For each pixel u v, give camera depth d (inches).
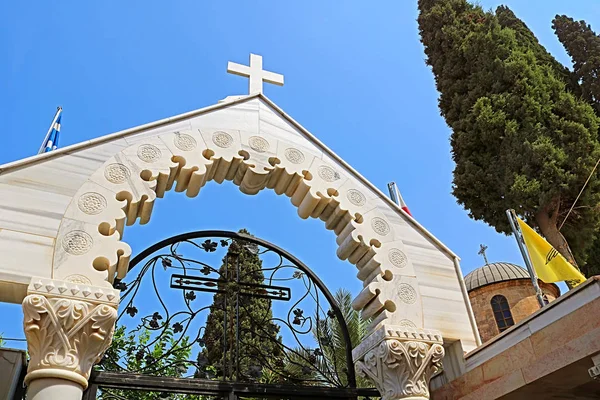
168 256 232.4
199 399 321.7
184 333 221.8
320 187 241.8
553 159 474.9
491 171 523.2
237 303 235.6
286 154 245.8
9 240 174.2
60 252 178.4
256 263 334.6
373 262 228.7
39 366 158.2
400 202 385.1
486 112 528.7
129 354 237.0
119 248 189.5
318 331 238.8
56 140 311.3
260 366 228.1
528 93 521.7
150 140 222.1
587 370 172.1
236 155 234.1
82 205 192.1
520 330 189.8
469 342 220.1
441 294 230.5
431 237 250.2
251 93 270.7
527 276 690.2
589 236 483.5
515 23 656.4
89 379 187.0
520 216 494.3
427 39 645.9
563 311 173.2
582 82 626.8
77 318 164.6
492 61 558.3
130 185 205.5
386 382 202.7
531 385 181.6
